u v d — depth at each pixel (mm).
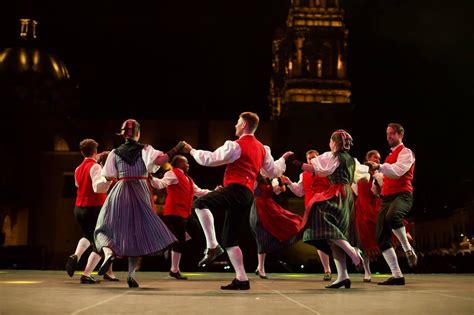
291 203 34781
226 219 5461
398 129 6793
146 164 5555
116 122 40031
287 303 4008
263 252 8078
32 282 6480
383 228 6559
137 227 5430
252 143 5574
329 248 5910
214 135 41188
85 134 39375
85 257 23125
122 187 5531
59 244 36344
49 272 9672
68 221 36688
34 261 29094
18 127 37531
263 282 7156
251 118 5688
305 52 38594
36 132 37719
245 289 5406
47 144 38156
